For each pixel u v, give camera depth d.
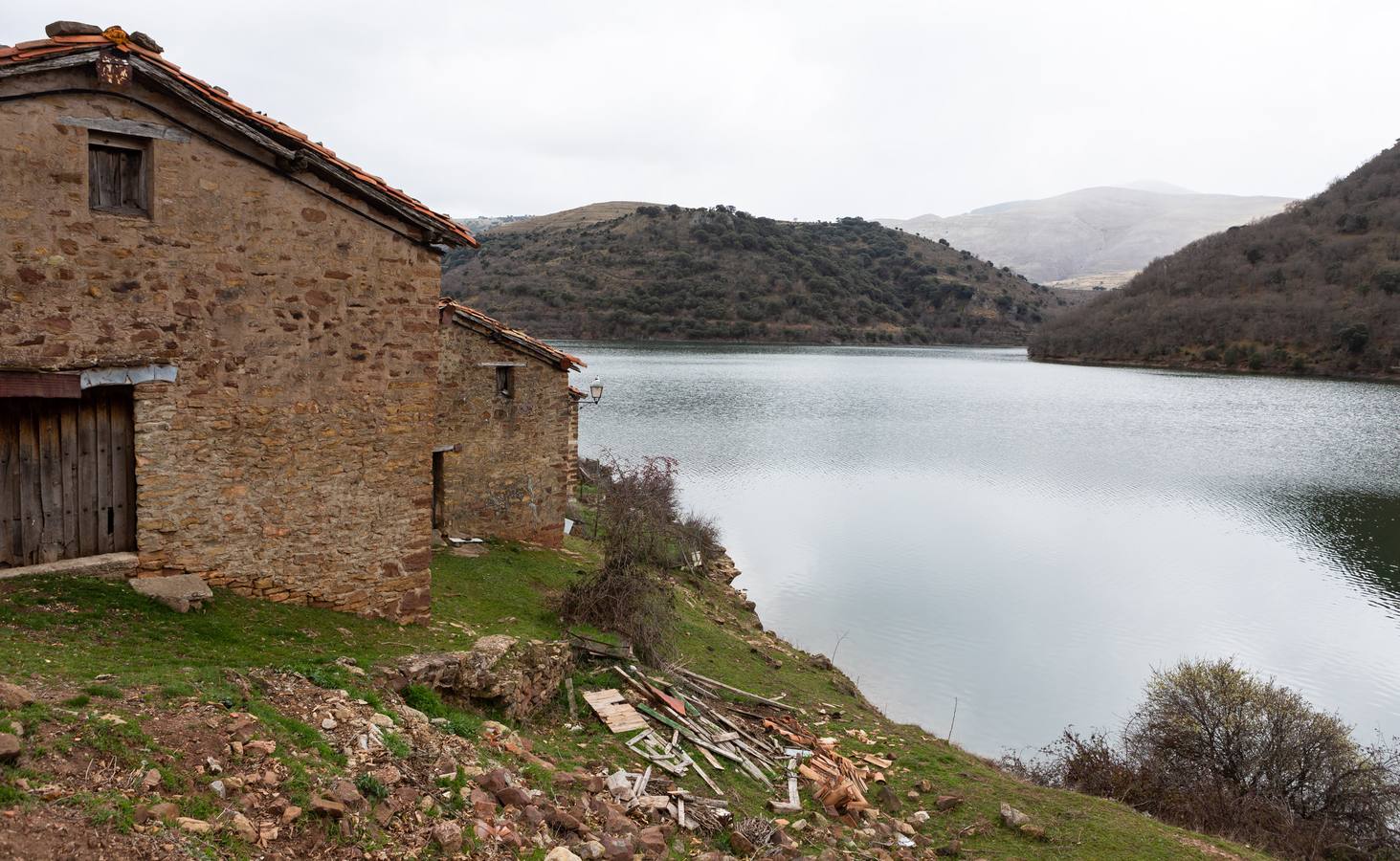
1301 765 16.23
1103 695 22.98
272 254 10.34
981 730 20.58
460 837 6.54
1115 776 15.88
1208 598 31.80
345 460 11.24
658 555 24.81
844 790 10.89
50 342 8.91
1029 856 10.48
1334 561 36.97
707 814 9.27
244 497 10.45
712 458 55.41
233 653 8.90
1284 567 35.91
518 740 9.25
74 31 8.95
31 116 8.59
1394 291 120.94
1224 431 71.75
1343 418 78.81
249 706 7.25
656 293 166.50
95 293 9.16
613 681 13.28
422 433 11.95
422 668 9.72
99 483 9.77
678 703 13.01
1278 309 130.38
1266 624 29.33
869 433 69.19
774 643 21.92
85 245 9.03
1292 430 72.12
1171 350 138.88
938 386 106.81
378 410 11.48
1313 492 49.66
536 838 7.09
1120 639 27.30
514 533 20.95
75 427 9.56
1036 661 25.17
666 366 116.06
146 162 9.47
